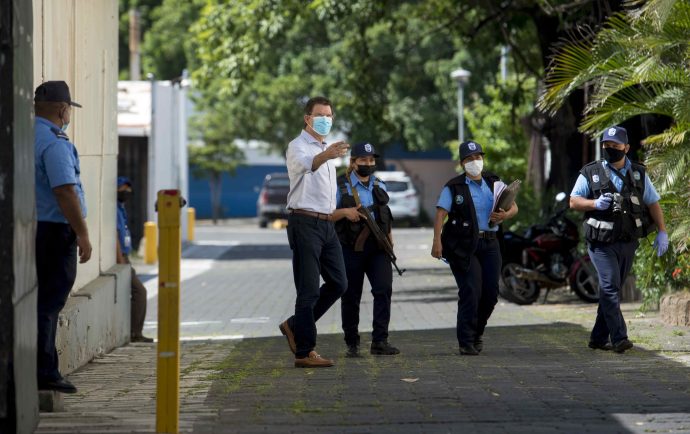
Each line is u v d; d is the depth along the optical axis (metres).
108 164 31.95
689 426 16.36
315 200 23.30
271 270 68.38
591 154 53.06
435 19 68.62
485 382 20.67
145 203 84.06
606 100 32.81
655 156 31.47
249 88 138.50
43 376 18.66
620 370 22.06
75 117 27.41
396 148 151.62
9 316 14.80
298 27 128.75
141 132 81.56
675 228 30.88
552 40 51.09
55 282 19.02
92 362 26.88
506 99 64.19
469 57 121.81
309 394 19.52
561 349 26.39
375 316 26.02
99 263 30.88
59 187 18.61
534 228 43.75
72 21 27.03
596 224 25.19
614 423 16.64
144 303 34.09
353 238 25.48
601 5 44.47
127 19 164.00
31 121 16.42
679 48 31.58
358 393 19.55
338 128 130.50
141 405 19.06
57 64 25.23
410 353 26.55
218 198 152.00
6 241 14.78
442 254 25.78
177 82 96.69
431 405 18.25
